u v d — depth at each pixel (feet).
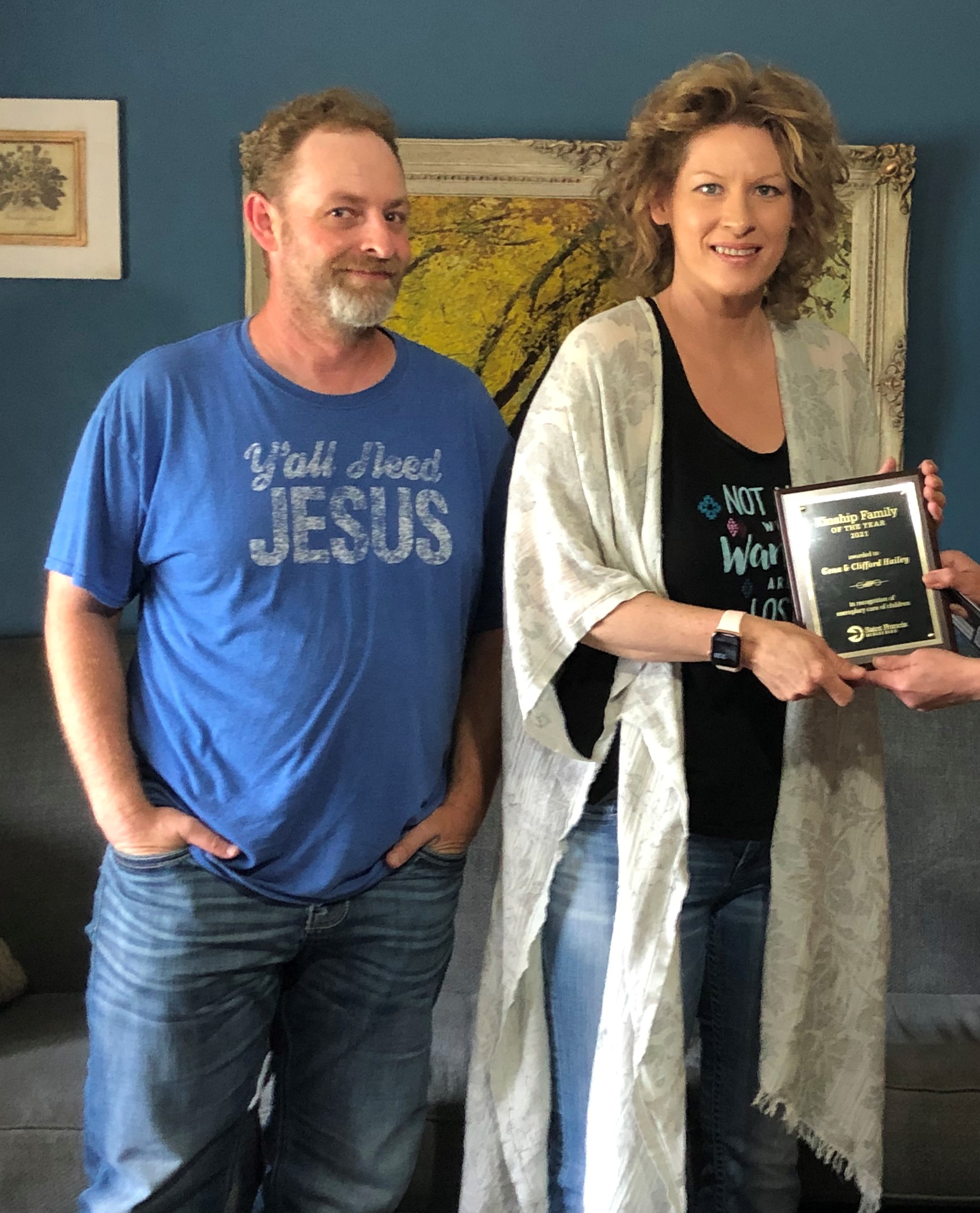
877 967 4.72
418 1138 4.81
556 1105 4.60
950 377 7.21
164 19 6.94
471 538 4.57
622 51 6.99
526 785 4.49
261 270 7.02
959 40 6.98
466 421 4.67
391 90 7.02
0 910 6.54
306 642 4.23
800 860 4.52
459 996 6.20
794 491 4.40
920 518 4.41
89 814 6.62
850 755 4.73
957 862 6.65
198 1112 4.38
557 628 4.30
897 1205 5.78
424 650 4.42
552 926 4.50
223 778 4.29
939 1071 5.58
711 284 4.44
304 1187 4.75
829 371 4.79
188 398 4.32
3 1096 5.24
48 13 6.91
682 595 4.32
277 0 6.95
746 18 6.98
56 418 7.20
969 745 6.74
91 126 6.97
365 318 4.30
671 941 4.20
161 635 4.43
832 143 4.57
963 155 7.05
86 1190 4.52
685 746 4.36
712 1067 4.88
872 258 6.96
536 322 7.06
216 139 7.03
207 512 4.25
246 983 4.40
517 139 6.98
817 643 4.12
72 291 7.13
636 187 4.70
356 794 4.33
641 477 4.35
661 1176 4.21
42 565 7.29
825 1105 4.78
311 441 4.33
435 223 7.00
